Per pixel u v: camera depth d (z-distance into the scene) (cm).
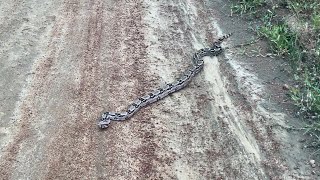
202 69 1184
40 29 1315
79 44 1255
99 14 1401
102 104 1047
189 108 1048
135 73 1152
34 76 1129
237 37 1310
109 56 1212
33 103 1045
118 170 884
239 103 1065
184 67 1178
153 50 1243
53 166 889
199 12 1429
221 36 1310
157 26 1354
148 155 920
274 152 934
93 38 1284
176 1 1492
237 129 991
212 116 1027
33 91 1080
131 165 896
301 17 1327
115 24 1353
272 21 1351
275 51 1234
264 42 1280
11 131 969
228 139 965
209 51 1229
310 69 1152
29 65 1166
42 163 896
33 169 883
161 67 1177
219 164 905
